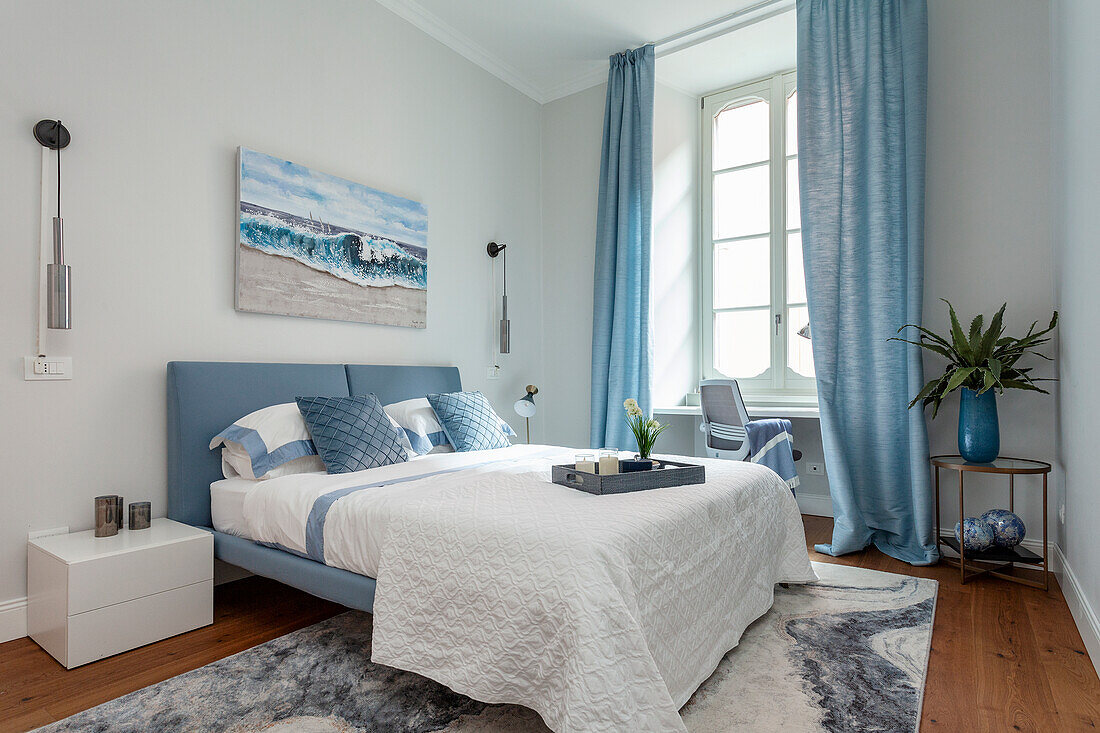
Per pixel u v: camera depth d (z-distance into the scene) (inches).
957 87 129.6
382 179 141.1
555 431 186.9
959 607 98.0
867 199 130.6
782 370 166.9
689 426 180.1
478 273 167.5
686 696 67.2
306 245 123.2
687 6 147.3
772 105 171.8
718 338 179.9
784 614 94.7
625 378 164.2
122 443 98.3
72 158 93.1
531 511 70.3
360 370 131.9
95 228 95.4
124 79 99.0
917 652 81.4
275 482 93.9
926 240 132.4
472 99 166.7
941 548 128.0
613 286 169.6
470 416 131.7
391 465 107.8
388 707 68.3
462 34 160.1
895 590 105.2
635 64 167.2
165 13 104.3
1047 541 107.4
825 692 71.1
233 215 113.4
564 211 186.1
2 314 86.4
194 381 103.9
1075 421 94.3
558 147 188.2
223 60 112.3
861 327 131.0
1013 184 123.6
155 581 85.7
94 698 70.6
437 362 154.8
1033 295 121.3
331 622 93.0
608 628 56.1
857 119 131.6
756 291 173.0
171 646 84.6
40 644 83.7
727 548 82.5
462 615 64.8
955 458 121.1
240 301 112.3
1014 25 124.0
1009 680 74.4
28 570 86.7
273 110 120.0
